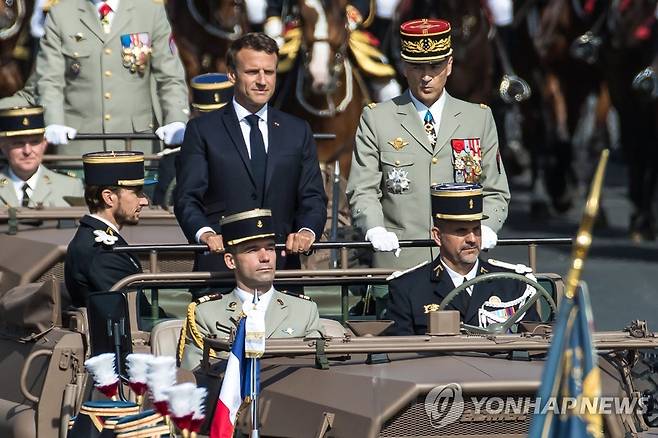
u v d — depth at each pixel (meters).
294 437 22.77
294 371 23.45
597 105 71.12
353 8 47.34
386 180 31.00
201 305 25.56
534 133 65.69
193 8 52.84
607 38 60.12
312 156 29.31
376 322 26.30
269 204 28.78
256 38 28.66
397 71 53.84
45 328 26.58
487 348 23.42
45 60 38.78
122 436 21.02
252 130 28.92
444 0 55.59
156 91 39.38
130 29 38.88
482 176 31.05
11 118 33.78
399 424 22.20
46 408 25.53
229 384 22.77
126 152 29.31
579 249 19.06
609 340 23.77
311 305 26.06
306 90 45.78
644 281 49.44
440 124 30.91
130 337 24.59
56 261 29.77
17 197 34.03
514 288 26.56
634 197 59.91
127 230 31.45
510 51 65.56
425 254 30.89
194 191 28.55
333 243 27.47
